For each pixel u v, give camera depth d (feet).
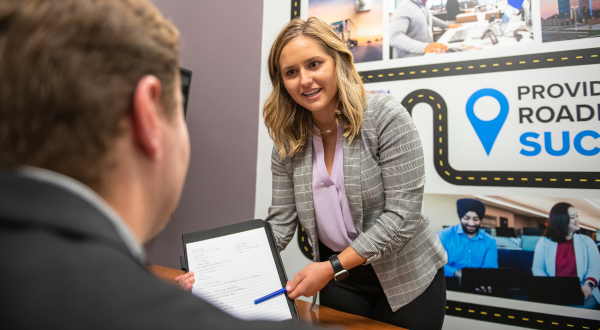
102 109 0.72
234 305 2.65
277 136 3.77
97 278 0.61
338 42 3.32
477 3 5.59
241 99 6.67
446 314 5.64
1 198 0.65
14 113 0.68
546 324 5.07
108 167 0.77
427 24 5.88
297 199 3.81
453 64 5.72
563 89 5.13
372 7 6.22
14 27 0.69
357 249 3.07
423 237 3.58
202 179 6.31
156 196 0.93
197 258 2.86
